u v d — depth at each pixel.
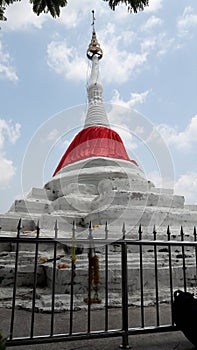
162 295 8.00
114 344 4.79
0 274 9.36
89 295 4.81
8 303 7.33
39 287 9.31
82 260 8.55
